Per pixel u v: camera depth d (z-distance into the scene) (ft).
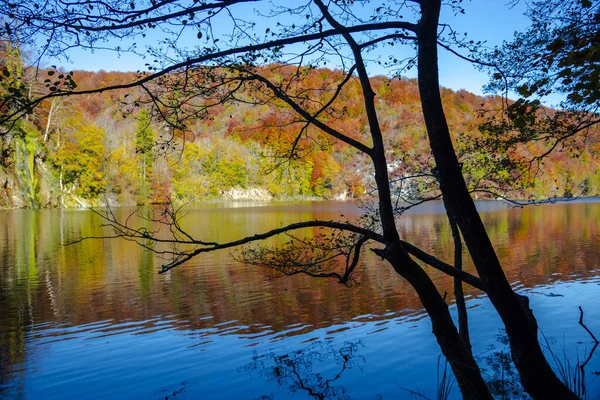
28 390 21.12
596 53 13.12
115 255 61.26
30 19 9.73
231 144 229.04
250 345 26.94
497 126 18.62
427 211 146.20
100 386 21.54
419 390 20.15
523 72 15.81
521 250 61.67
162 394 20.52
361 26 10.94
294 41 10.90
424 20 10.11
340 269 49.34
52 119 180.75
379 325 30.22
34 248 68.03
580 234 79.30
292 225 12.71
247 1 10.18
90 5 10.10
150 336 28.84
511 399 17.95
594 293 37.37
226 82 12.29
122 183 176.65
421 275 11.71
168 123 12.60
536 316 31.01
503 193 20.17
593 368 21.15
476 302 35.14
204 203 213.46
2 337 28.81
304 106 16.69
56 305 36.52
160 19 10.00
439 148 9.94
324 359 24.25
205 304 36.50
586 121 16.96
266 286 42.47
